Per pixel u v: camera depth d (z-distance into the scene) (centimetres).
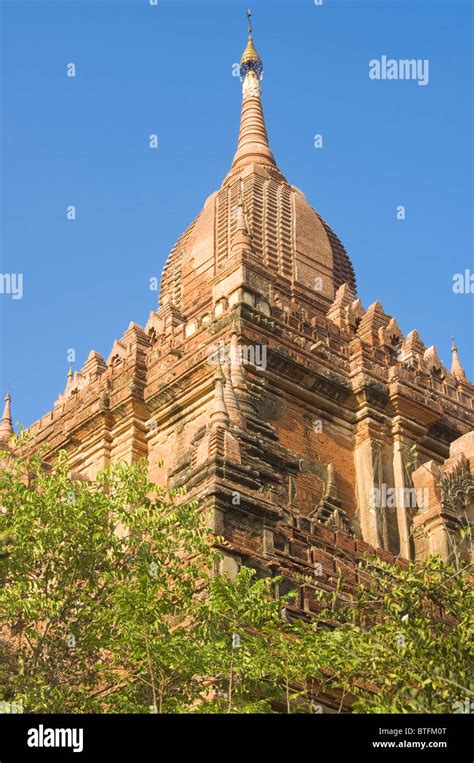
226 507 4156
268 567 4159
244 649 3522
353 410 5538
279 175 6856
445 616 4141
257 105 7231
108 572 3791
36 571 3847
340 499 5281
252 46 7438
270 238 6350
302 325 5556
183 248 6556
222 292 5422
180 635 3550
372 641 3516
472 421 5872
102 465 5462
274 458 5056
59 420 5778
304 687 3778
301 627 3675
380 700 3403
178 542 3912
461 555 4909
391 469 5466
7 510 3881
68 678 3712
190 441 5212
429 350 5997
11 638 4044
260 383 5247
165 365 5444
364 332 5847
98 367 5944
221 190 6625
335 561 4506
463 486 5181
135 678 3628
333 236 6700
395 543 5281
